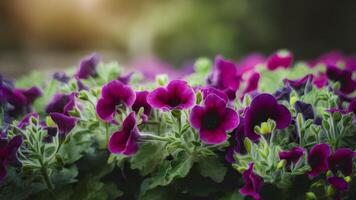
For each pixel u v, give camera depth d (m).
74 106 1.13
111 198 1.11
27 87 1.54
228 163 1.10
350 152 1.06
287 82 1.18
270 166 1.04
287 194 1.08
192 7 6.45
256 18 6.70
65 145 1.12
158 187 1.10
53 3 11.48
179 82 1.08
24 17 11.30
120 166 1.11
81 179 1.13
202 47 6.34
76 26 11.71
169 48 6.40
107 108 1.10
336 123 1.09
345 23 8.11
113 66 1.31
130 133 1.06
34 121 1.10
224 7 6.55
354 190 1.10
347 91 1.27
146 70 2.42
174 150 1.08
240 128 1.07
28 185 1.10
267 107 1.07
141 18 6.87
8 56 9.52
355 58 2.14
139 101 1.11
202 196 1.09
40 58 9.01
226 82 1.26
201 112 1.05
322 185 1.07
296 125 1.08
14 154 1.07
